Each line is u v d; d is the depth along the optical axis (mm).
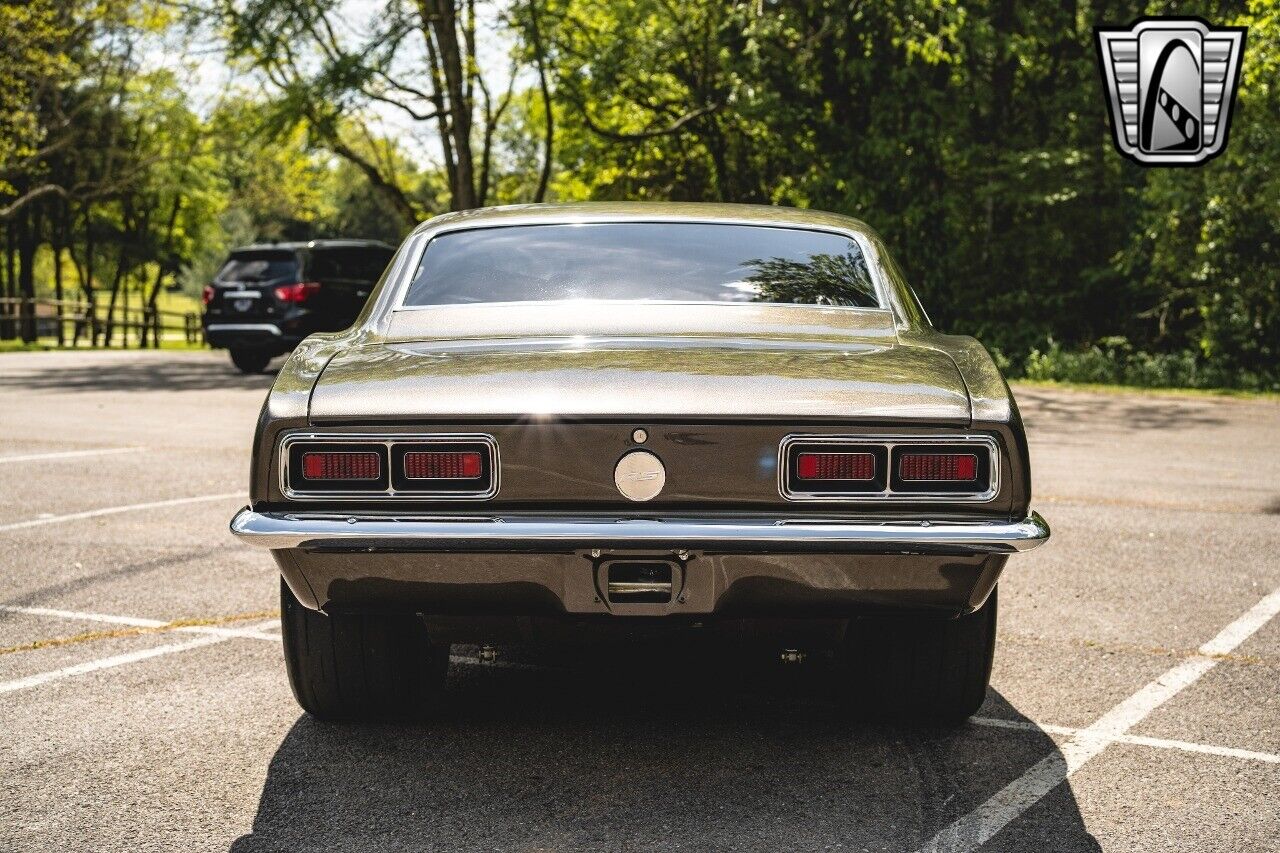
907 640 3684
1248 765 3568
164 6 29406
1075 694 4250
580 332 3574
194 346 42219
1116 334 23750
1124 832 3082
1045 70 24891
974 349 3594
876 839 3027
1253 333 19781
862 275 3947
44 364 22531
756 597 3145
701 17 24906
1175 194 19703
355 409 3105
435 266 3967
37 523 7195
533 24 24469
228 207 51906
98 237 46781
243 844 2992
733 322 3635
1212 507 8141
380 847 2979
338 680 3723
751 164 27109
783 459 3086
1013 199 23094
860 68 21859
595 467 3088
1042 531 3059
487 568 3117
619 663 4598
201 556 6355
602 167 28547
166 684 4293
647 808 3217
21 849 2955
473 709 4039
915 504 3080
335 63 24203
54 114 34875
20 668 4473
